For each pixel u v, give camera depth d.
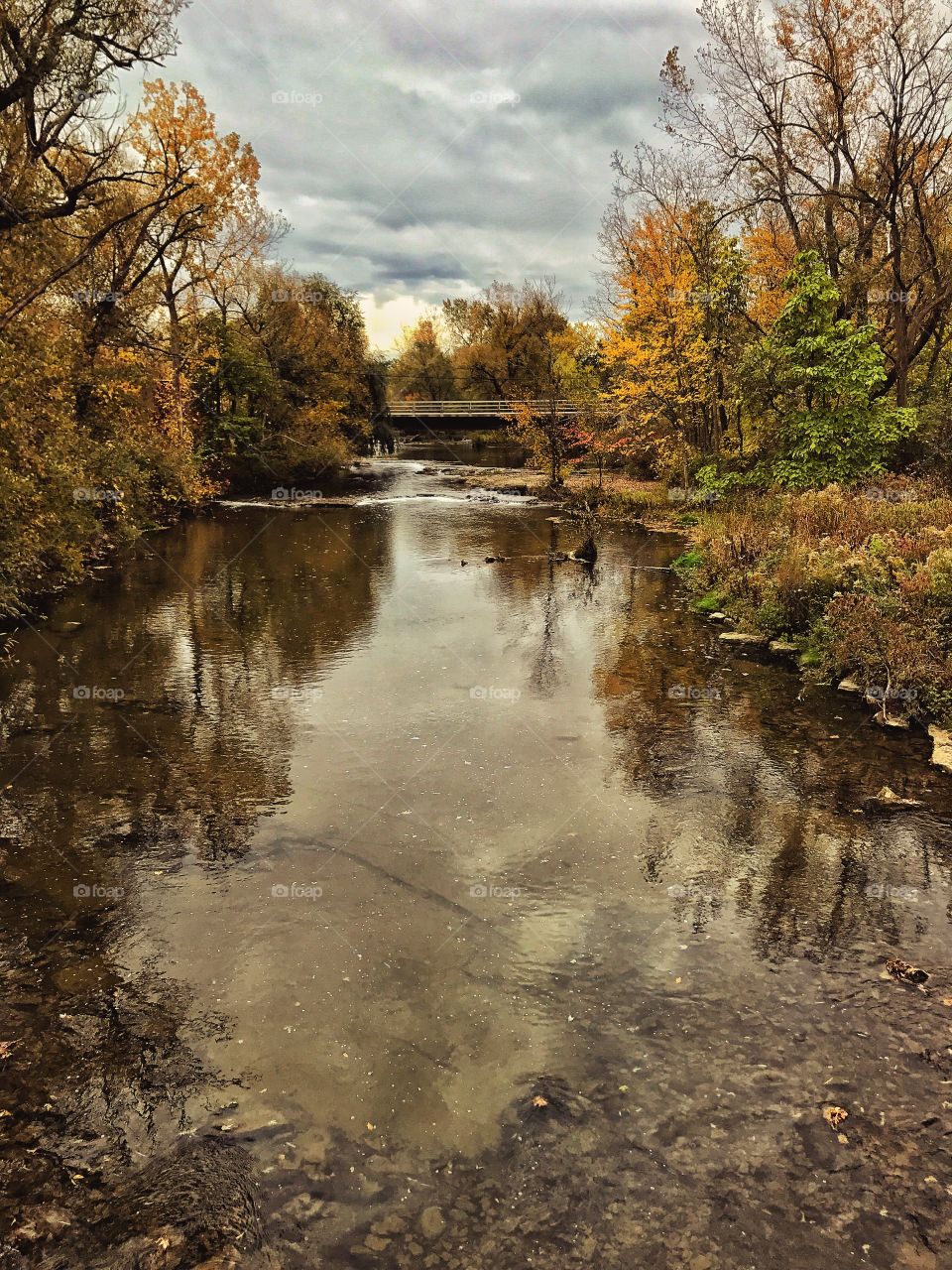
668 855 5.45
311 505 27.95
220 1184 3.03
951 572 8.97
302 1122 3.31
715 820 5.95
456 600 13.43
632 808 6.13
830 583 10.27
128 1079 3.53
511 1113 3.37
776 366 18.33
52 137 12.33
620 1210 2.95
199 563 16.98
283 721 7.90
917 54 18.62
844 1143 3.22
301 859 5.36
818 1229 2.87
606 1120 3.33
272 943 4.48
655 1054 3.70
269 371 32.50
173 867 5.26
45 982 4.15
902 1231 2.86
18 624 11.68
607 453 32.44
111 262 18.61
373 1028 3.84
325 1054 3.68
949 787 6.48
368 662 9.90
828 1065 3.63
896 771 6.78
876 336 21.25
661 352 23.45
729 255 22.39
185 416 26.14
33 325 11.62
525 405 34.53
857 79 19.86
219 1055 3.67
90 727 7.73
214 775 6.67
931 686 7.92
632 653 10.35
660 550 18.78
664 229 23.98
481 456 51.56
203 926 4.64
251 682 9.12
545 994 4.09
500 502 28.94
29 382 11.58
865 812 6.07
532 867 5.28
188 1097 3.43
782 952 4.44
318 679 9.23
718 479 21.50
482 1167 3.12
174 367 23.14
